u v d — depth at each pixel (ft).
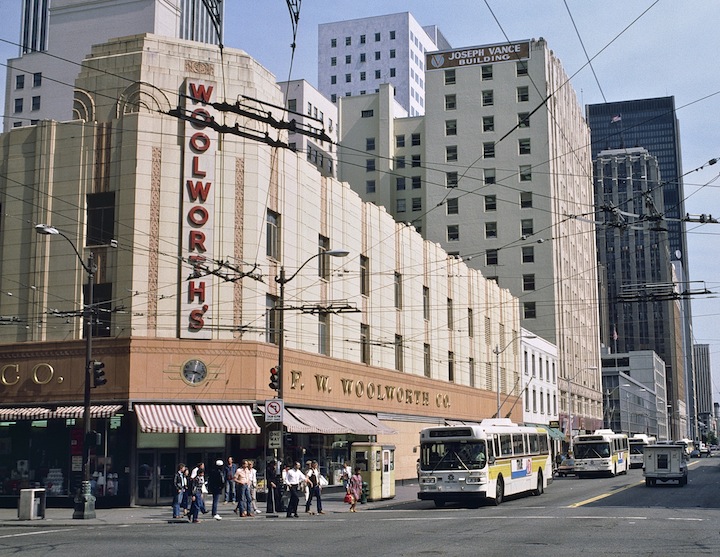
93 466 114.83
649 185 472.03
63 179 120.57
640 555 54.70
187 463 117.70
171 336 115.65
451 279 203.92
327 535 71.31
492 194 295.07
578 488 150.30
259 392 119.14
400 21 474.49
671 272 538.06
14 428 119.34
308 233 137.69
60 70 330.75
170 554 57.11
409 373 176.35
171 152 118.52
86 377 99.14
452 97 305.53
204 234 118.01
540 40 298.76
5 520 94.84
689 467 301.02
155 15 270.26
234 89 122.93
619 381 446.60
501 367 236.43
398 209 331.16
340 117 343.05
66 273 118.73
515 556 54.34
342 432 134.62
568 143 333.21
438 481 106.42
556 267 293.84
